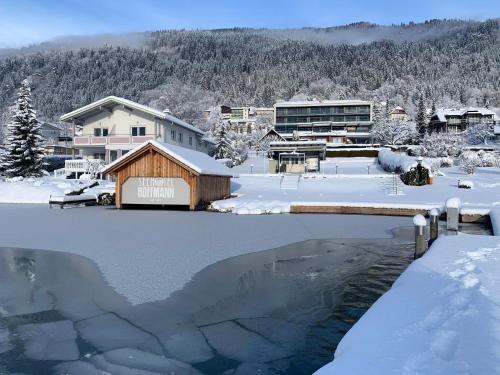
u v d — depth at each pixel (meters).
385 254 11.37
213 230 15.23
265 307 7.20
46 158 47.09
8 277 8.85
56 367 5.21
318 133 77.88
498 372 3.54
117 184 23.02
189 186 22.30
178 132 42.25
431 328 4.61
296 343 5.86
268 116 122.62
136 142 37.62
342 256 11.09
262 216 19.92
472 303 5.22
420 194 25.72
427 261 7.45
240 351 5.64
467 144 57.06
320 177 34.25
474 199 22.92
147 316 6.77
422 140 58.97
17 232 14.49
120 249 11.60
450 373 3.58
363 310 7.06
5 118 107.81
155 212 21.55
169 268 9.58
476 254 7.93
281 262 10.38
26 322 6.54
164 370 5.16
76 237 13.49
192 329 6.30
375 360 3.94
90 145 38.31
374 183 31.19
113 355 5.52
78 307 7.14
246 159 58.03
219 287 8.26
